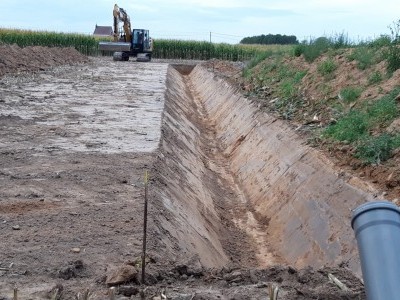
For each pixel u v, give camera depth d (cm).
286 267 699
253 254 1092
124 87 2725
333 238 921
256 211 1306
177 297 596
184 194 1191
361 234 328
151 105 2117
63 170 1162
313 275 678
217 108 2605
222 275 684
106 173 1145
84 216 895
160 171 1199
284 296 611
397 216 329
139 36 4988
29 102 2066
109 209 934
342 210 958
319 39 2233
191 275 680
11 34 5297
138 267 667
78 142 1436
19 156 1267
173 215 984
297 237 1045
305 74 1964
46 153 1309
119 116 1847
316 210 1038
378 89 1395
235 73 3350
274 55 2781
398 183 915
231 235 1191
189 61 5634
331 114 1442
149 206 942
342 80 1631
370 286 313
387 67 1479
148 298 596
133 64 4531
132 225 859
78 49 5819
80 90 2520
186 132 1967
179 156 1506
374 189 934
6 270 684
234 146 1862
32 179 1091
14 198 976
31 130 1565
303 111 1620
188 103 2947
